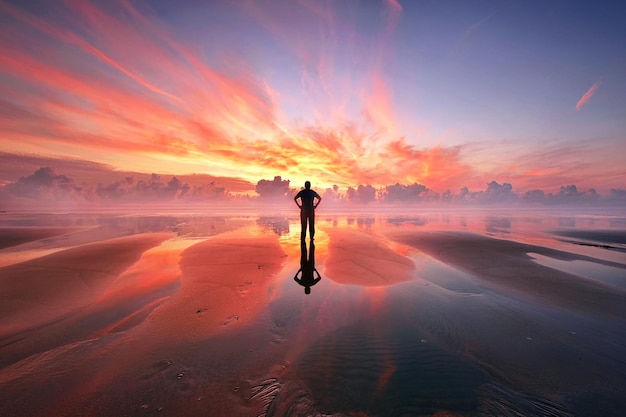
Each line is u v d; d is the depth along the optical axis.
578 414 2.25
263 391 2.49
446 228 16.80
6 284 5.40
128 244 9.97
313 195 9.01
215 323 3.84
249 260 7.56
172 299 4.69
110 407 2.28
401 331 3.65
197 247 9.48
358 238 12.00
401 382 2.63
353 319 4.00
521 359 3.03
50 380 2.61
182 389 2.51
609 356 3.10
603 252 9.07
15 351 3.11
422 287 5.46
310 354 3.09
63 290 5.10
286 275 6.19
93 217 26.42
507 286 5.54
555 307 4.48
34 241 10.77
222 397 2.41
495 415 2.22
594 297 4.95
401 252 8.89
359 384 2.60
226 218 24.78
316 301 4.67
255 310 4.28
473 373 2.78
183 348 3.19
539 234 14.09
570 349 3.24
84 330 3.62
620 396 2.44
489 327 3.78
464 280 5.93
